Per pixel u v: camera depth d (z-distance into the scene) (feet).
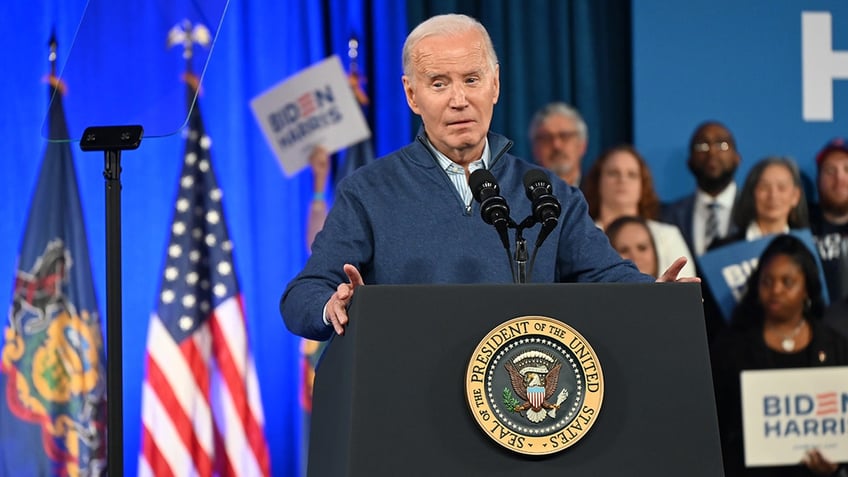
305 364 37.09
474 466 14.40
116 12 22.56
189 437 35.78
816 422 38.50
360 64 37.83
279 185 37.50
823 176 38.91
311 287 18.56
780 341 38.52
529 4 39.01
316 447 17.30
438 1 38.27
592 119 38.93
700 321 15.14
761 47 39.11
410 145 20.77
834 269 38.73
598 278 19.84
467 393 14.42
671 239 38.32
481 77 19.94
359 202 20.12
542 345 14.66
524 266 17.46
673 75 38.81
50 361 36.22
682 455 14.67
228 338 36.19
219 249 36.52
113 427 20.44
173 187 36.88
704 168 38.52
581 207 20.56
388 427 14.42
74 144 36.68
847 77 39.29
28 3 36.78
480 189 17.70
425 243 19.79
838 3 39.32
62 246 36.42
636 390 14.82
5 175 36.37
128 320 36.68
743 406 38.40
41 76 36.60
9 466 35.91
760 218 38.63
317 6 37.78
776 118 39.01
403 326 14.71
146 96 21.98
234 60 37.32
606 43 39.40
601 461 14.57
